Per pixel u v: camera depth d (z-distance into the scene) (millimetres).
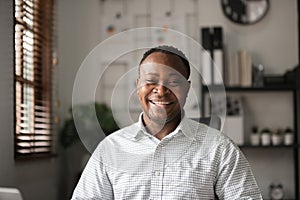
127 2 4547
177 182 1294
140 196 1307
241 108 4277
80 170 4203
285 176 4398
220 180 1321
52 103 3969
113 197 1363
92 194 1360
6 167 2666
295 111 4289
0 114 2582
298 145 4113
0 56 2578
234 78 4199
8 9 2699
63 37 4473
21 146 2982
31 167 3207
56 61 3893
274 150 4402
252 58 4461
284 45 4461
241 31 4473
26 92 3311
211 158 1305
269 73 4457
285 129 4426
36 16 3453
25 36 3139
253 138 4238
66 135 4059
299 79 4113
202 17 4496
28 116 3342
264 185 4398
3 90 2631
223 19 4488
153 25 4531
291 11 4461
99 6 4543
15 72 2836
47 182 3654
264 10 4441
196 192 1294
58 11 4449
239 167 1322
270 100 4445
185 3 4520
